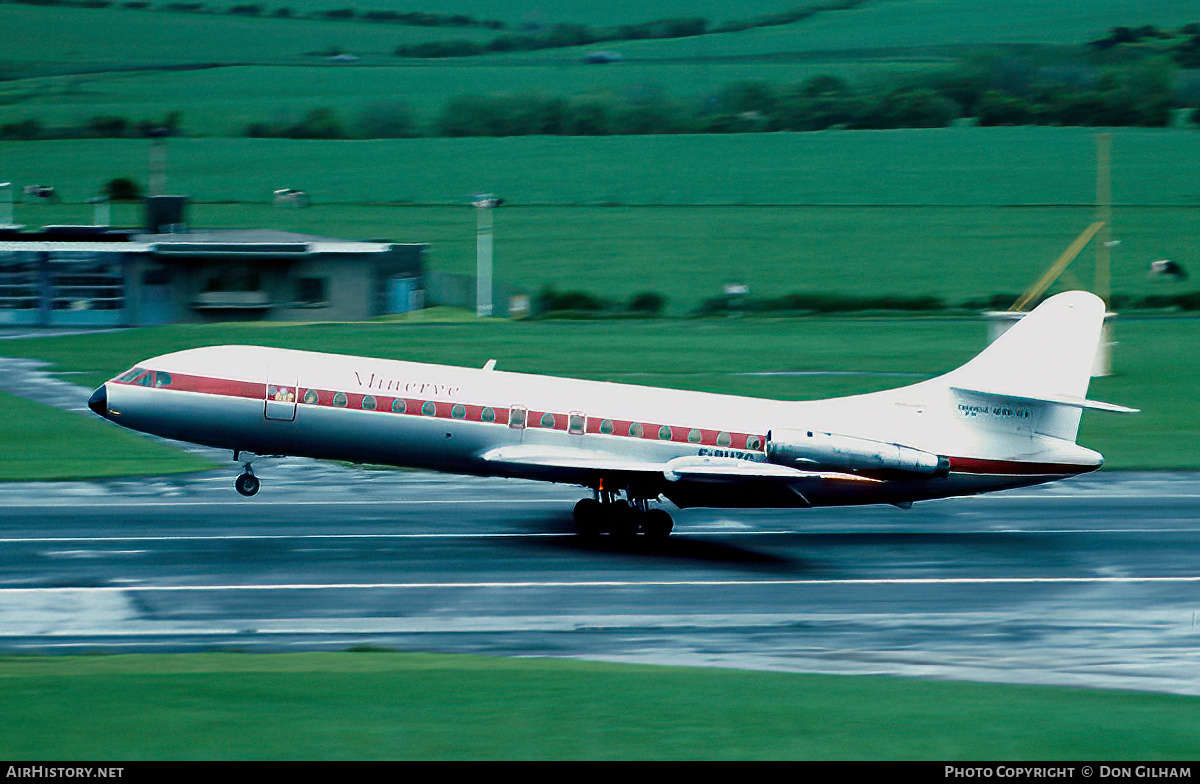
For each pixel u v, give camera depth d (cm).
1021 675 9175
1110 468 18675
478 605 11138
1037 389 14075
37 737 6506
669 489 13650
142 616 10588
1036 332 14112
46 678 8100
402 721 6912
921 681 8769
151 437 19612
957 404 14125
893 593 11806
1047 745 6719
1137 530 14825
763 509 15862
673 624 10656
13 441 18825
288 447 13612
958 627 10688
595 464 13200
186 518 14450
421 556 12900
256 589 11488
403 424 13412
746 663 9500
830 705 7500
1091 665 9525
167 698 7394
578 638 10212
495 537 13888
